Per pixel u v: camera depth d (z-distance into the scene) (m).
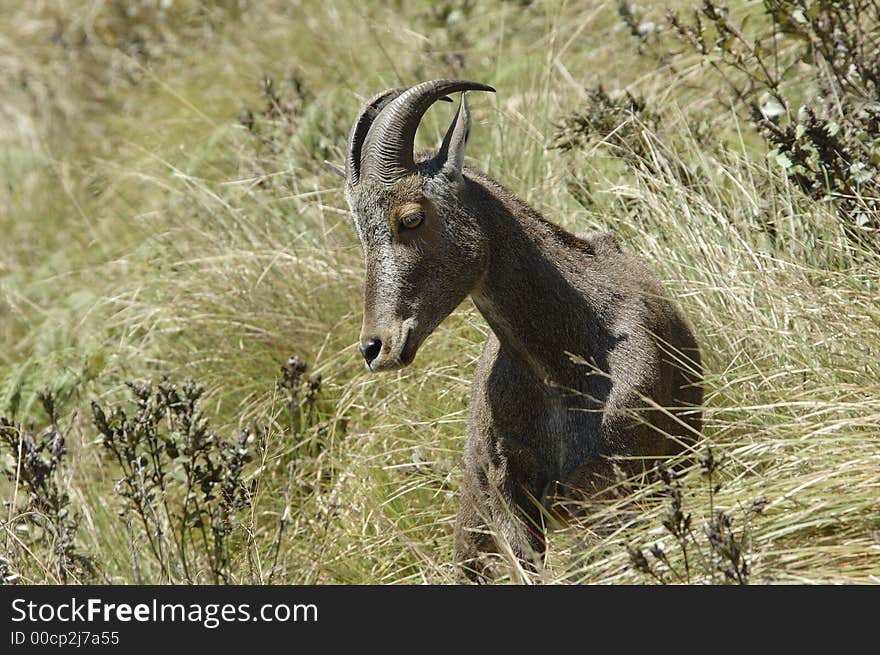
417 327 10.92
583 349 11.26
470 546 12.09
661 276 14.02
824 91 15.36
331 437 14.85
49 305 21.61
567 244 11.65
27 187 26.59
